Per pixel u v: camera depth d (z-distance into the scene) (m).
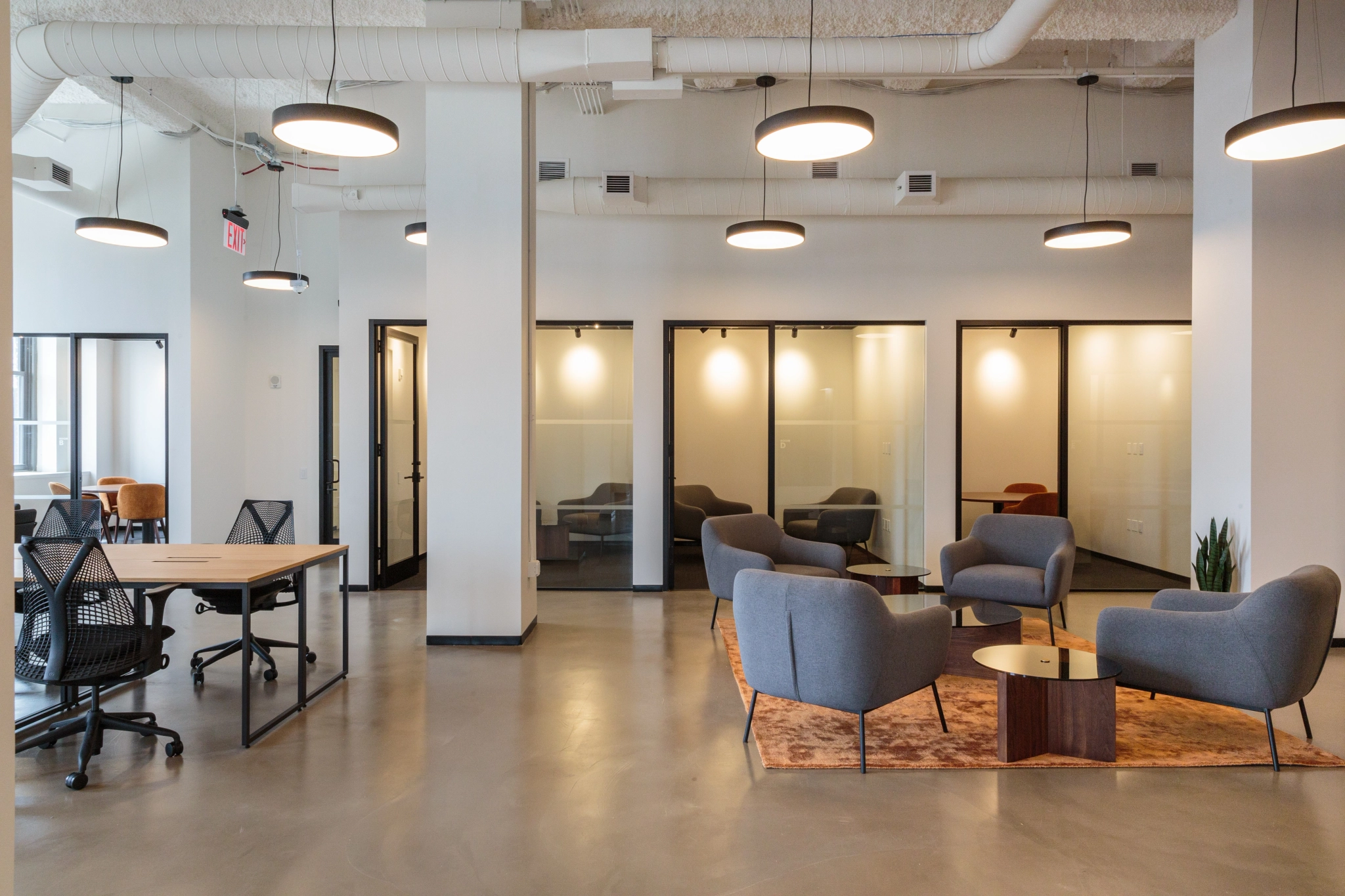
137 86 7.01
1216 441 5.37
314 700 4.27
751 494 7.52
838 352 7.46
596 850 2.70
